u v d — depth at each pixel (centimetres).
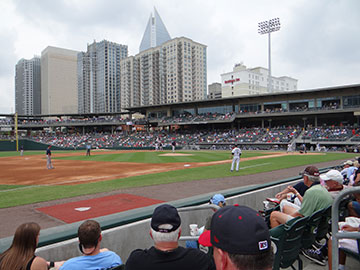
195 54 13238
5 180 1360
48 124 7256
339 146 4206
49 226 560
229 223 133
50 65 17812
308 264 400
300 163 1928
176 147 5219
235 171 1478
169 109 6538
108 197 845
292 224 329
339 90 4659
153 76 13800
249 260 125
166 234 201
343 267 327
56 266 290
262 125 5431
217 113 5947
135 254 208
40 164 2291
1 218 630
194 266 198
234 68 11294
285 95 5172
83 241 269
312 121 5159
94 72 18050
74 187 1080
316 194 379
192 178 1229
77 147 5541
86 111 18188
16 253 246
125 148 5366
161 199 802
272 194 731
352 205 399
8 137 6631
